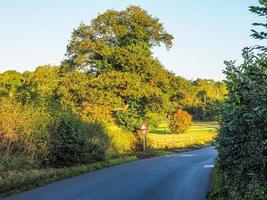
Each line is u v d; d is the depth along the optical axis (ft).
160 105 152.87
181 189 59.41
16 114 76.84
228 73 33.47
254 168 30.22
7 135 72.02
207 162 108.47
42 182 66.39
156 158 125.80
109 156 115.03
